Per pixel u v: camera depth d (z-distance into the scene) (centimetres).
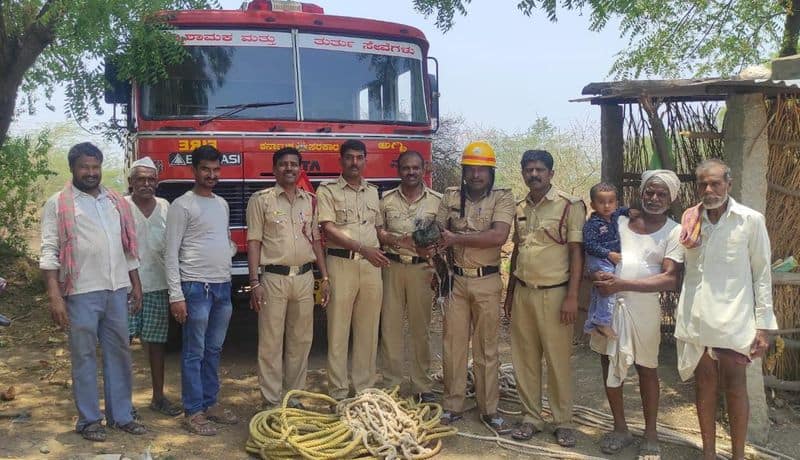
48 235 422
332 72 631
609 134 678
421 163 495
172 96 593
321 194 491
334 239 485
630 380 589
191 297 456
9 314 775
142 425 464
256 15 611
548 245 454
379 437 427
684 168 631
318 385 576
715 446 429
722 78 534
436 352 679
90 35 584
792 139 505
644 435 448
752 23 927
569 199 452
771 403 523
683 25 956
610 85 584
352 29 639
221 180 584
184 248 457
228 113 596
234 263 586
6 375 581
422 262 504
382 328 519
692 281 421
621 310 432
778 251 517
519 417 508
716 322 403
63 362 622
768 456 448
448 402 496
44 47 614
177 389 554
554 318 457
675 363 622
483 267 472
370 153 630
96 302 432
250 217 480
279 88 613
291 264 481
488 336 480
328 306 500
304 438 418
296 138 604
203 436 460
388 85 654
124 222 449
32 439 441
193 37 600
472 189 470
